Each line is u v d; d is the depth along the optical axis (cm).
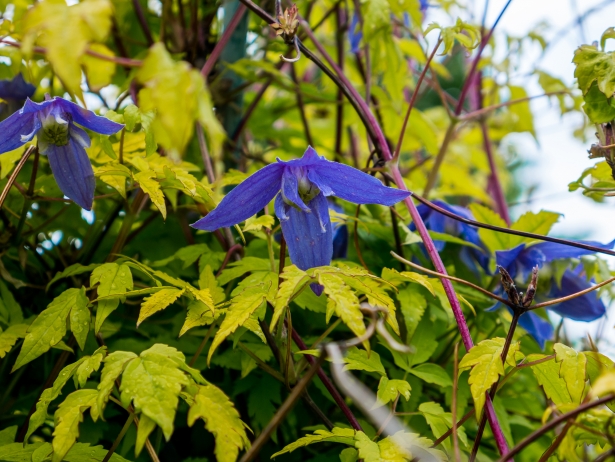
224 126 52
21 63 43
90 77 37
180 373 31
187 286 36
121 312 44
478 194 65
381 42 50
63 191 36
